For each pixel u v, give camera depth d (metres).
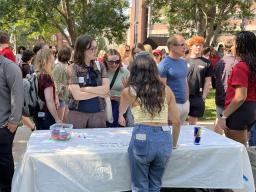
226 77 6.02
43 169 3.65
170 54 5.50
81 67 4.69
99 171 3.77
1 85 4.25
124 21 19.88
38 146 3.88
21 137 7.48
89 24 18.73
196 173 3.96
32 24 20.50
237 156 4.02
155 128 3.58
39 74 4.96
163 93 3.60
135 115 3.63
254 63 4.29
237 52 4.38
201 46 6.65
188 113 6.07
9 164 4.42
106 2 18.86
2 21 19.67
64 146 3.89
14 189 3.76
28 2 18.31
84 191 3.75
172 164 3.90
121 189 3.83
